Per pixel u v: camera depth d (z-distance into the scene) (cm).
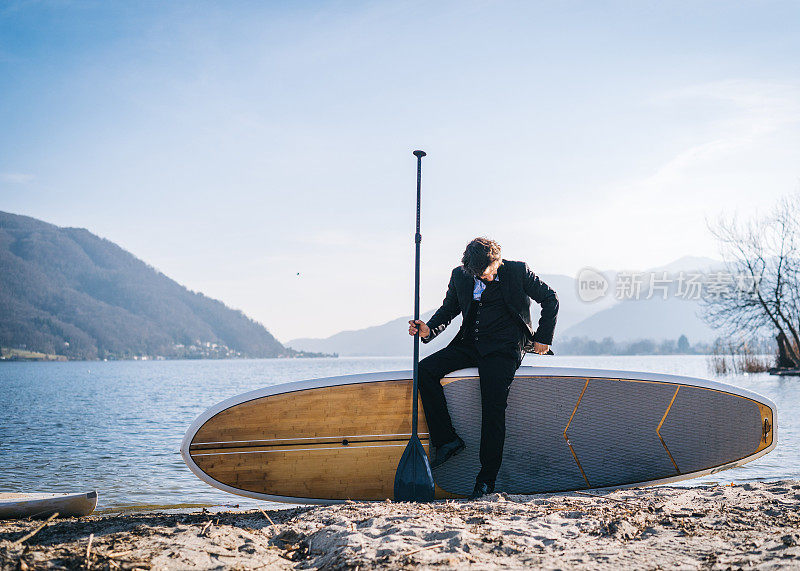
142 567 224
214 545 261
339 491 419
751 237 2970
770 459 712
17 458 882
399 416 423
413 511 315
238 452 414
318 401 420
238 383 4166
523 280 398
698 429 438
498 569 220
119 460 861
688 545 250
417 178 434
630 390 436
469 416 415
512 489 421
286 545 275
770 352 3481
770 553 231
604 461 430
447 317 420
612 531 274
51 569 219
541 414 428
